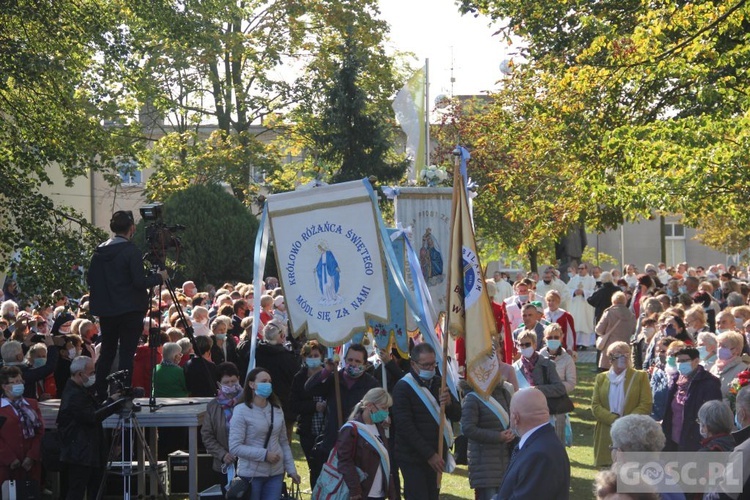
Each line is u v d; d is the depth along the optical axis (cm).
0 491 1161
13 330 1677
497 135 3006
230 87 4075
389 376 1239
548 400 1220
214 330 1559
